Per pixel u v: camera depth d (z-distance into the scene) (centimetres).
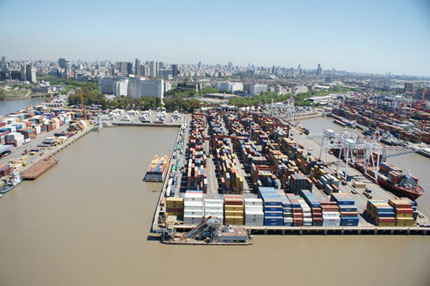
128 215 14388
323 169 19788
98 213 14538
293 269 11238
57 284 10019
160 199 15538
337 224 13825
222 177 18562
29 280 10162
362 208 15725
